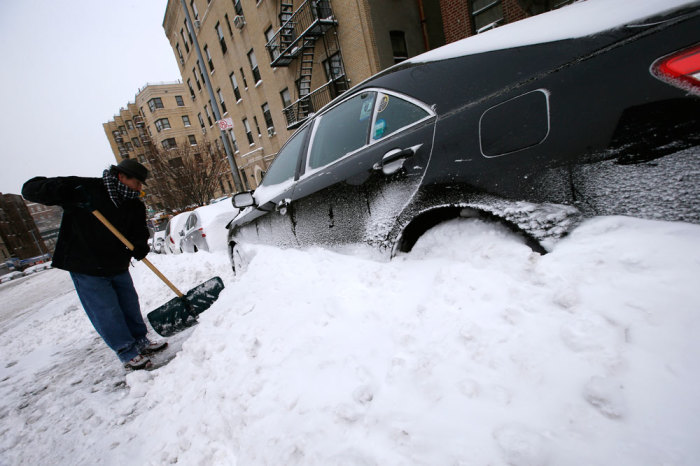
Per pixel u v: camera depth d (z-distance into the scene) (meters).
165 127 43.09
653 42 0.95
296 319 1.97
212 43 22.36
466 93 1.46
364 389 1.27
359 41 11.38
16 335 5.81
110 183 2.60
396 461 0.99
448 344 1.24
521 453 0.83
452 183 1.47
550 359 0.99
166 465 1.55
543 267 1.18
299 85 13.73
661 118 0.92
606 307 0.98
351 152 2.10
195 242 7.71
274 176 3.32
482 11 9.02
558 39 1.21
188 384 2.07
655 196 0.97
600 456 0.77
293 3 13.52
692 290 0.85
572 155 1.11
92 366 3.14
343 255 2.24
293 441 1.20
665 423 0.74
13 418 2.48
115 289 2.83
